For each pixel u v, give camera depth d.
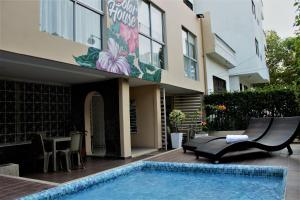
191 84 12.71
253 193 4.73
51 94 9.01
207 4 19.39
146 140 10.72
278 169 5.43
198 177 6.02
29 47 5.28
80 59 6.41
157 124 10.52
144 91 10.81
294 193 3.70
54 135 8.94
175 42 11.55
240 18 18.78
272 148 6.85
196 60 14.02
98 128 11.18
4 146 7.29
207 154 6.73
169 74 10.73
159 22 10.73
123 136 8.42
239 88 20.14
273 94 12.66
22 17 5.19
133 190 5.25
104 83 8.88
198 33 14.34
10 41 4.95
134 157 8.71
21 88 8.09
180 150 9.30
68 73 7.41
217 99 13.94
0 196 4.21
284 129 7.49
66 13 6.52
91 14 7.27
